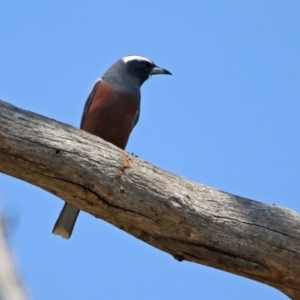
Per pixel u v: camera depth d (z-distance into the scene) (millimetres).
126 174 9977
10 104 9781
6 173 9805
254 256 10250
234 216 10320
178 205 10102
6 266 4320
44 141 9617
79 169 9750
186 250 10305
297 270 10258
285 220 10438
